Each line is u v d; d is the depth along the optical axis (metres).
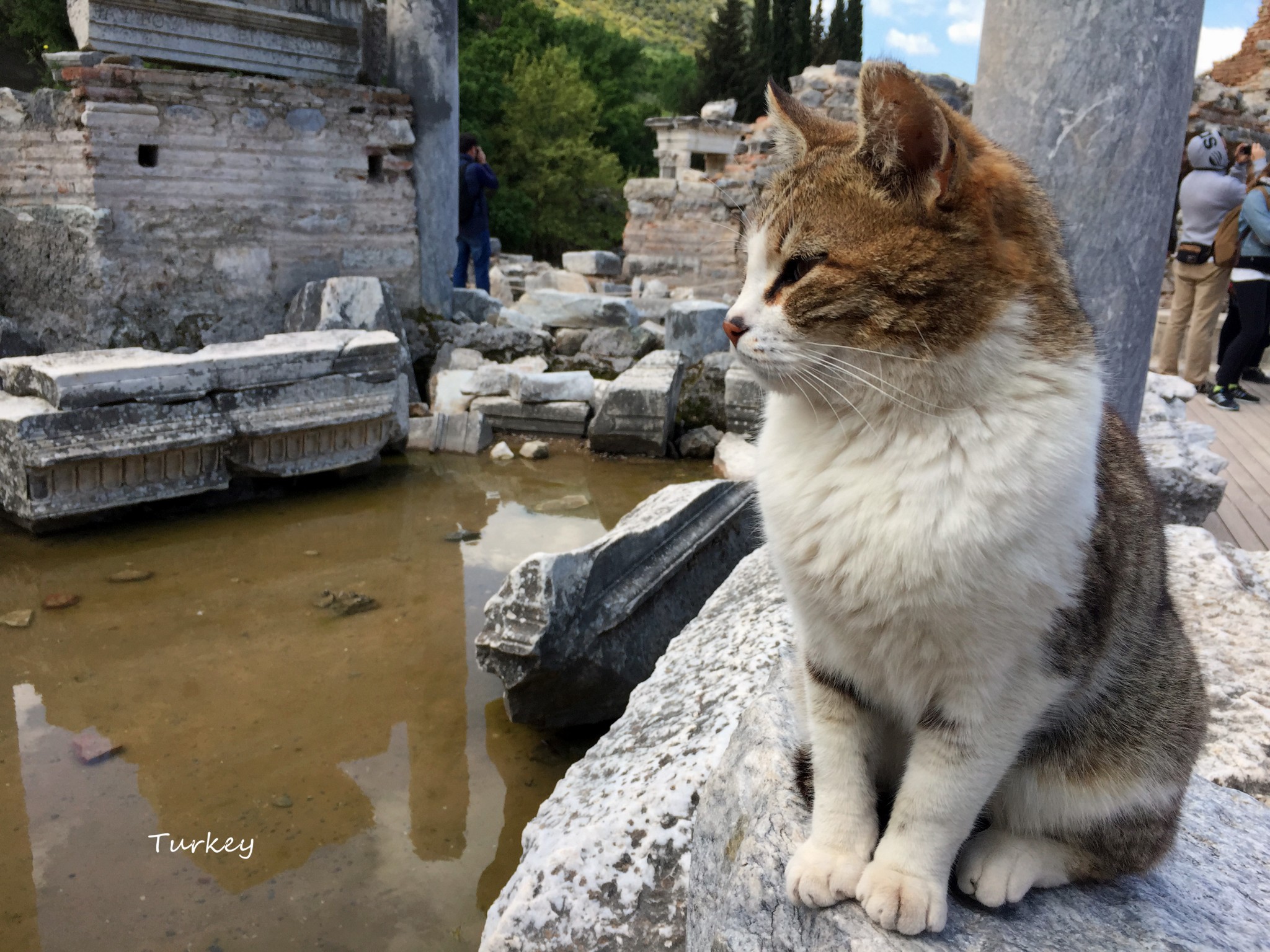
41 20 19.95
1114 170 3.64
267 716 3.98
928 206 1.48
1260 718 2.73
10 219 8.25
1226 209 8.02
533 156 32.03
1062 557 1.43
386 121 9.16
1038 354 1.48
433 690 4.25
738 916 1.64
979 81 3.93
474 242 11.51
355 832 3.30
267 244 8.60
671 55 57.59
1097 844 1.72
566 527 6.38
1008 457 1.43
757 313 1.62
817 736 1.69
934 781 1.53
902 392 1.49
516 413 8.49
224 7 8.16
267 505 6.64
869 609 1.49
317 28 8.79
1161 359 8.80
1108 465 1.71
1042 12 3.61
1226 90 13.81
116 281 7.77
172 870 3.05
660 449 8.05
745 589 3.46
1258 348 8.55
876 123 1.52
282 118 8.48
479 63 34.22
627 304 10.30
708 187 17.31
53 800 3.38
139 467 6.04
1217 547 3.82
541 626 3.60
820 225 1.56
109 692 4.12
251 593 5.17
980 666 1.46
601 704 3.95
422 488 7.13
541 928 2.14
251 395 6.43
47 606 4.88
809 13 37.41
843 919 1.54
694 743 2.44
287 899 2.95
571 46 41.53
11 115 7.95
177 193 7.99
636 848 2.20
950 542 1.40
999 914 1.61
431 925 2.87
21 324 8.33
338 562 5.65
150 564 5.50
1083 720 1.69
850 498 1.50
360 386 6.98
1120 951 1.52
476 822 3.39
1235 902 1.75
